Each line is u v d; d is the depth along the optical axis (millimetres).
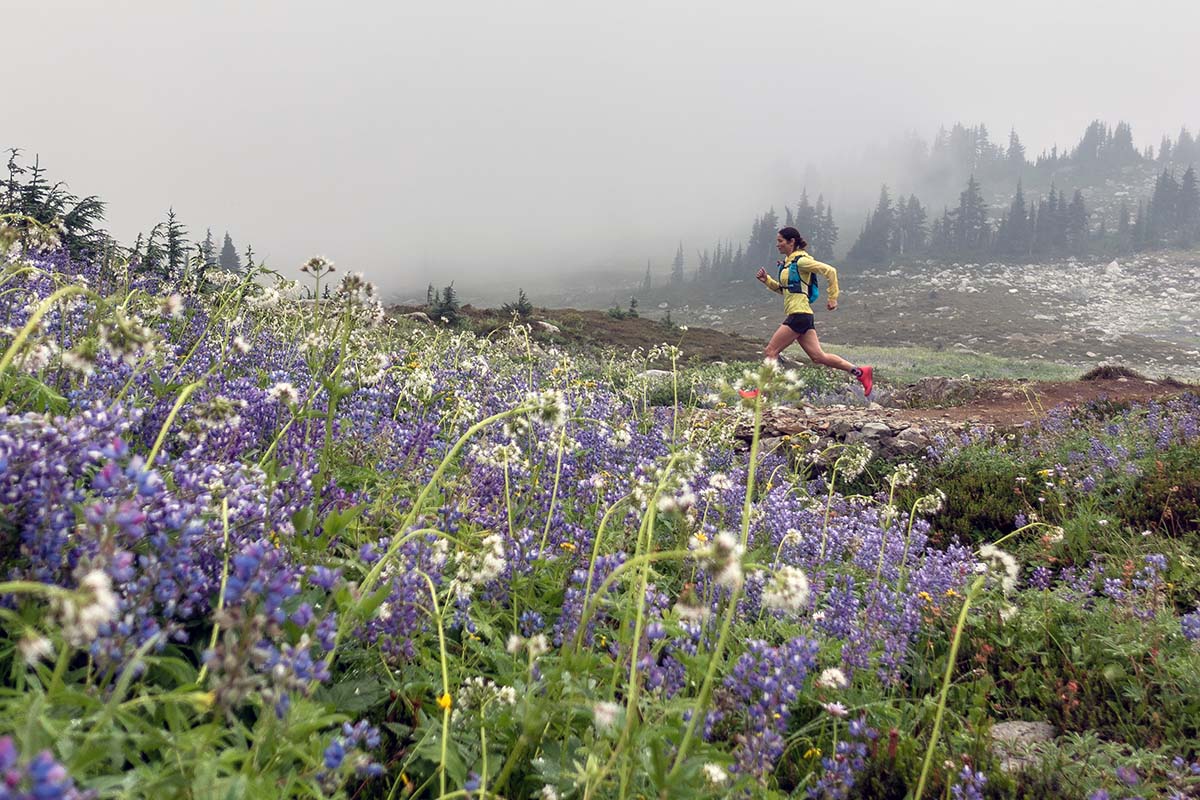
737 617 4234
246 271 5750
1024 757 3621
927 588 5480
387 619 2824
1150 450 9477
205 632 2590
